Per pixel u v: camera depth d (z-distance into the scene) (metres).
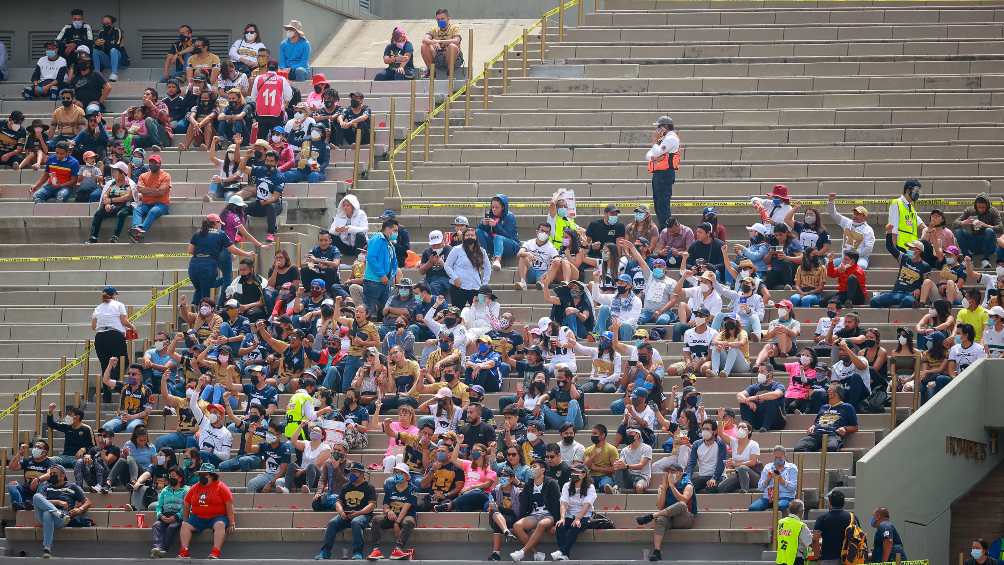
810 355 75.25
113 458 75.06
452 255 85.00
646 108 104.50
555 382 76.62
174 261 92.94
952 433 73.25
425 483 71.31
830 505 64.75
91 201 98.94
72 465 76.44
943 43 106.50
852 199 94.44
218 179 96.25
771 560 66.69
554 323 78.12
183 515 71.56
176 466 72.38
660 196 89.94
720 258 85.81
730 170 98.19
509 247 89.62
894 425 73.44
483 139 103.06
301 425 73.88
